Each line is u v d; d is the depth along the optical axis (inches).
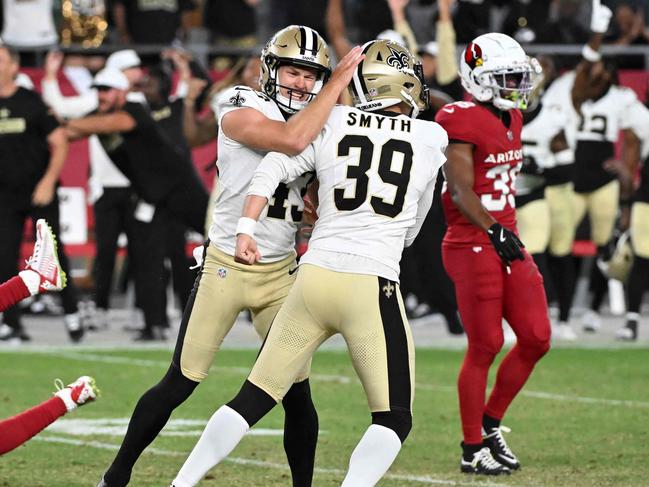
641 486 892.6
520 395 1294.3
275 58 773.9
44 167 1628.9
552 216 1736.0
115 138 1631.4
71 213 1989.4
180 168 1659.7
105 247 1801.2
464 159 936.3
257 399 735.1
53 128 1609.3
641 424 1137.4
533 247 1603.1
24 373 1416.1
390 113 770.2
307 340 743.1
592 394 1302.9
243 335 1823.3
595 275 1855.3
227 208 787.4
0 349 1621.6
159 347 1651.1
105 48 1955.0
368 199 743.1
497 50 940.0
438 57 1724.9
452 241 965.8
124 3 2144.4
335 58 1747.0
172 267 1739.7
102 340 1745.8
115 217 1776.6
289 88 774.5
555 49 1947.6
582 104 1803.6
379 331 733.3
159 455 999.0
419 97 778.8
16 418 780.0
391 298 739.4
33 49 2001.7
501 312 957.8
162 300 1707.7
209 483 897.5
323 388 1333.7
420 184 757.9
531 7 2142.0
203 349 793.6
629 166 1795.0
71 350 1617.9
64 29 2101.4
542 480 916.6
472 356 954.7
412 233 781.9
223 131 768.3
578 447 1037.2
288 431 808.9
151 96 1748.3
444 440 1074.7
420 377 1408.7
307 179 781.3
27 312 2069.4
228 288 787.4
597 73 1784.0
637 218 1727.4
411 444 1057.5
